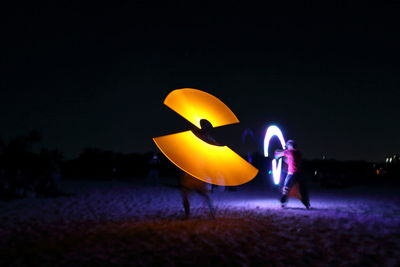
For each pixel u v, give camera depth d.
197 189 9.02
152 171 22.28
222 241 6.29
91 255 5.56
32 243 6.45
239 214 9.73
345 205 11.98
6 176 14.39
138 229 7.35
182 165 8.08
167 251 5.72
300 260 5.31
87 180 25.17
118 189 18.23
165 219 8.95
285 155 10.95
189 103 9.12
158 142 8.23
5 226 8.06
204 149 8.67
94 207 11.40
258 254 5.58
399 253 5.60
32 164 15.45
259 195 15.82
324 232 7.02
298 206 11.65
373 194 16.25
